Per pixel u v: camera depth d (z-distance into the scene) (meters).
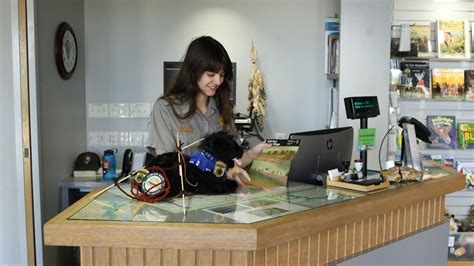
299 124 3.60
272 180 1.78
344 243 1.58
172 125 1.79
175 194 1.42
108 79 3.55
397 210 1.79
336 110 3.29
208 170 1.50
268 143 1.81
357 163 1.82
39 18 2.74
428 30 3.42
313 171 1.85
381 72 3.13
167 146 1.77
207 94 1.81
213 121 1.90
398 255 1.79
